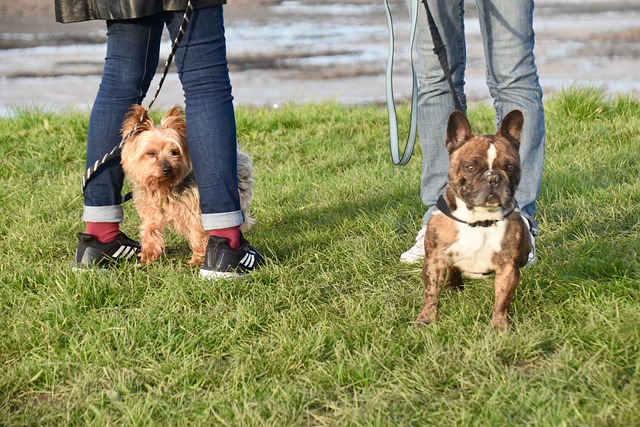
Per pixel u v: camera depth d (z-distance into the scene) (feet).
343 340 12.67
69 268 15.94
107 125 16.05
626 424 9.80
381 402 10.74
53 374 12.10
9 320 13.93
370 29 61.93
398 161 15.29
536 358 12.03
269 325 13.55
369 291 15.10
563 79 41.86
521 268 15.29
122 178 16.85
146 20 15.66
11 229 19.42
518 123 13.04
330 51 52.34
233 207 15.97
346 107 35.70
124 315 14.28
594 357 11.46
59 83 44.11
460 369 11.60
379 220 19.29
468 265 13.28
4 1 77.05
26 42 58.29
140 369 12.22
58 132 30.58
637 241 16.17
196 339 13.02
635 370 11.16
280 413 10.77
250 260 16.22
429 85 16.67
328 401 11.08
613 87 39.55
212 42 15.28
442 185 17.07
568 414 10.19
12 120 31.83
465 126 13.04
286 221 20.38
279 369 12.05
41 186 24.38
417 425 10.46
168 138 17.46
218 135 15.55
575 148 25.07
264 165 26.66
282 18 69.15
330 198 21.85
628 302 13.28
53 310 14.14
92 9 15.21
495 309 13.12
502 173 12.44
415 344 12.47
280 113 32.50
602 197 19.61
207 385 11.85
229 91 15.78
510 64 15.89
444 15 16.08
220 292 14.99
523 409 10.41
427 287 13.44
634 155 23.53
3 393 11.80
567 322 13.07
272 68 47.32
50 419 10.98
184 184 17.72
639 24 60.64
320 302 14.61
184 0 14.80
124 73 15.99
